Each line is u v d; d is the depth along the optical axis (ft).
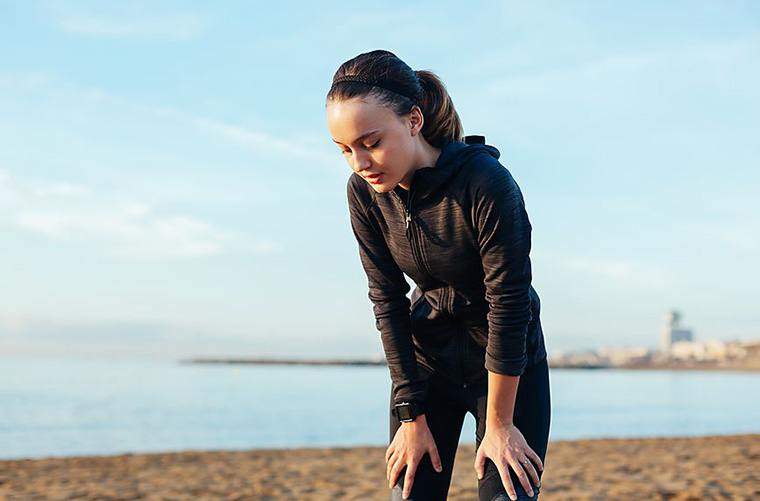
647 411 96.89
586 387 189.78
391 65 5.54
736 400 129.18
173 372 315.37
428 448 6.51
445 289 6.31
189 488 22.17
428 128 5.89
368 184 6.27
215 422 78.02
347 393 151.64
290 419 82.07
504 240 5.73
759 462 26.23
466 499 18.29
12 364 447.01
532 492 6.11
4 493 21.17
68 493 21.08
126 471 27.84
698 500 17.63
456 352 6.43
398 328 6.51
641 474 23.30
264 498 19.97
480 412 6.41
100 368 372.58
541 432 6.36
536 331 6.34
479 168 5.73
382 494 20.56
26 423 74.43
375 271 6.50
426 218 5.94
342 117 5.45
